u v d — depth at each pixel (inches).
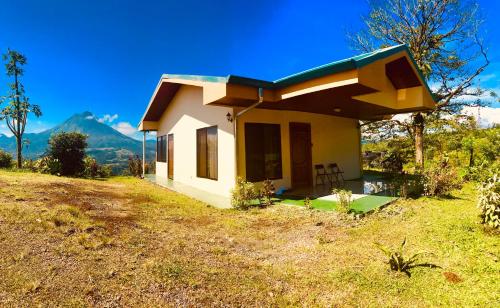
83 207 206.7
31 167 521.0
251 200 262.1
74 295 93.5
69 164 483.5
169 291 101.8
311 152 374.3
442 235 168.9
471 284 113.4
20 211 167.5
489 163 399.5
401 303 100.7
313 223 199.3
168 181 447.5
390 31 539.8
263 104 291.0
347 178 444.1
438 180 292.7
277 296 103.9
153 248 140.6
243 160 291.7
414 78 307.0
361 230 181.5
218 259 134.7
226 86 226.2
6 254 115.1
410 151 575.8
